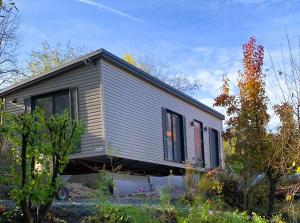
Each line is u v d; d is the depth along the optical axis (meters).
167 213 6.00
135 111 14.41
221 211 6.70
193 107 18.92
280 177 9.58
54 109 13.59
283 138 8.45
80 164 13.07
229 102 10.54
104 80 13.00
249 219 7.84
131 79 14.38
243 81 10.36
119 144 13.31
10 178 5.14
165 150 16.00
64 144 5.13
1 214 5.40
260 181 10.10
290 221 8.76
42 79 13.70
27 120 4.98
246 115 10.14
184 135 17.64
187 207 6.18
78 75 13.25
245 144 10.07
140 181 14.03
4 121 5.04
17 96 14.18
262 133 9.84
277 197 10.30
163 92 16.39
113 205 6.08
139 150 14.37
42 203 5.12
